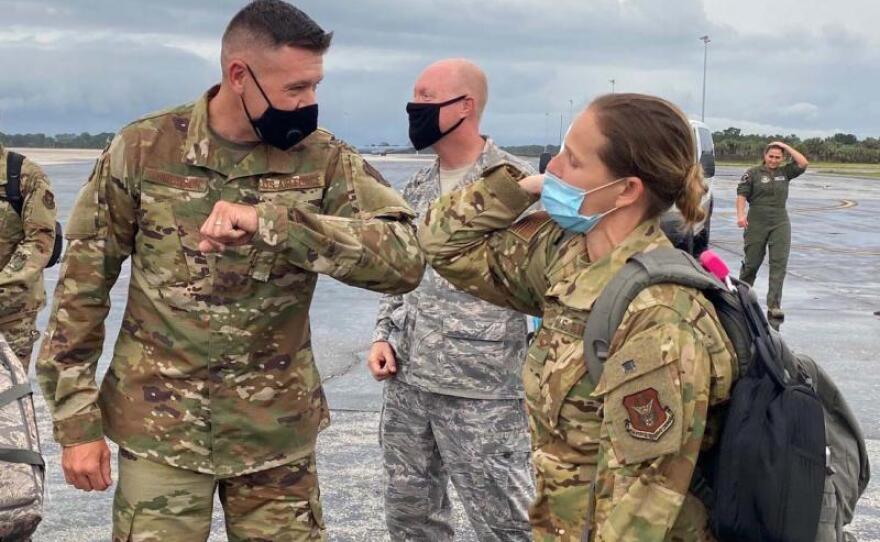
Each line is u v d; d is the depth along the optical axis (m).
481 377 3.02
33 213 3.87
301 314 2.43
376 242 2.23
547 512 2.01
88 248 2.33
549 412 1.94
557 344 1.94
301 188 2.37
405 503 3.24
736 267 13.56
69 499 4.30
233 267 2.30
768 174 9.99
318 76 2.23
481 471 3.07
